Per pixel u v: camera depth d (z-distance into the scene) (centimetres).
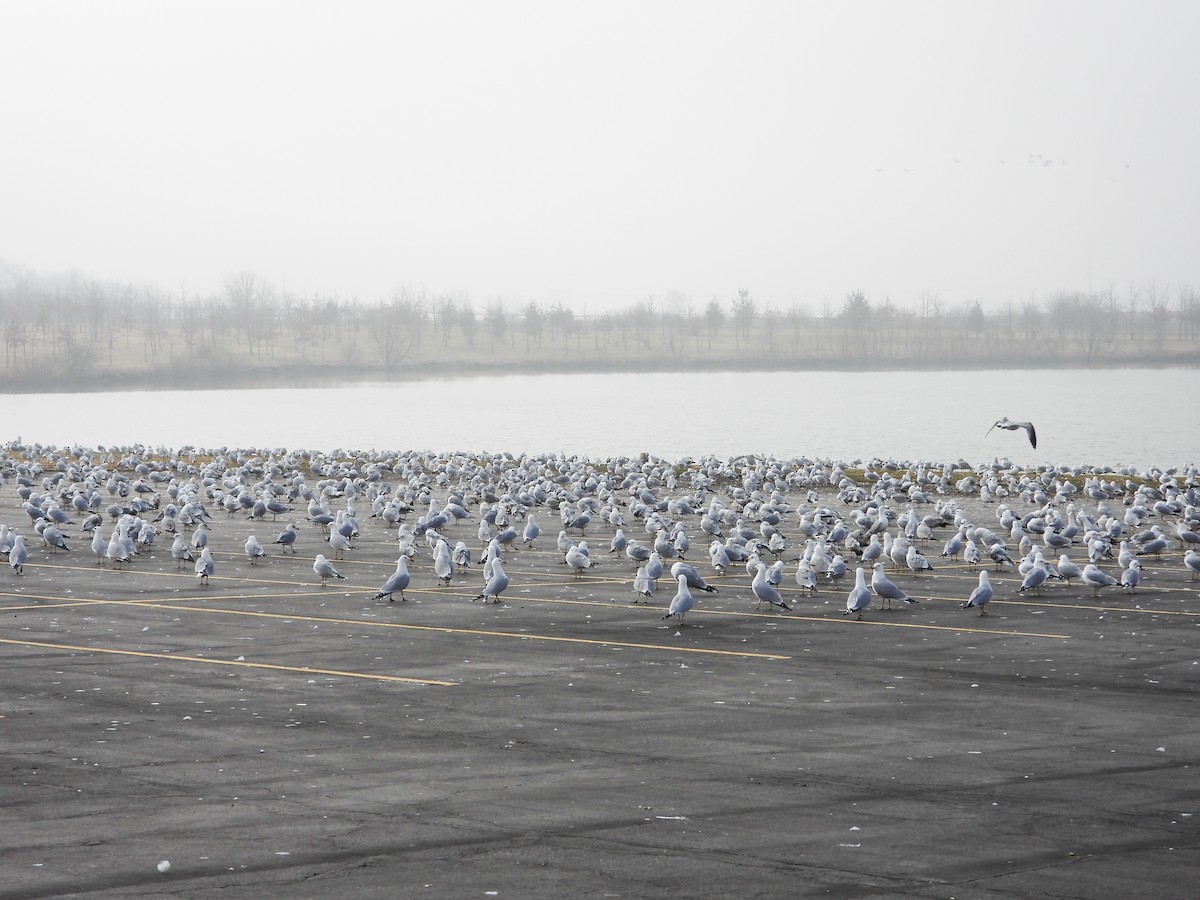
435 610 3672
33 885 1563
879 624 3450
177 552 4650
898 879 1577
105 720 2405
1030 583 3875
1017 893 1528
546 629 3375
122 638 3238
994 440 14538
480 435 15938
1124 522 6203
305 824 1802
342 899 1518
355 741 2259
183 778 2031
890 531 5853
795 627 3406
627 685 2716
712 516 5409
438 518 5369
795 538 5553
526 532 5212
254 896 1527
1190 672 2834
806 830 1769
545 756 2162
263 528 5953
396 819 1823
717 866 1627
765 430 16375
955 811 1853
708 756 2161
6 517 6462
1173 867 1616
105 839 1738
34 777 2036
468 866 1630
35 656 3011
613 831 1767
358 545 5319
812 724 2380
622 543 4806
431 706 2523
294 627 3397
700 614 3616
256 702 2555
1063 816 1828
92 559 4816
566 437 15600
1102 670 2859
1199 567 4153
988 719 2416
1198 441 14012
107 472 8562
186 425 17962
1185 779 2009
